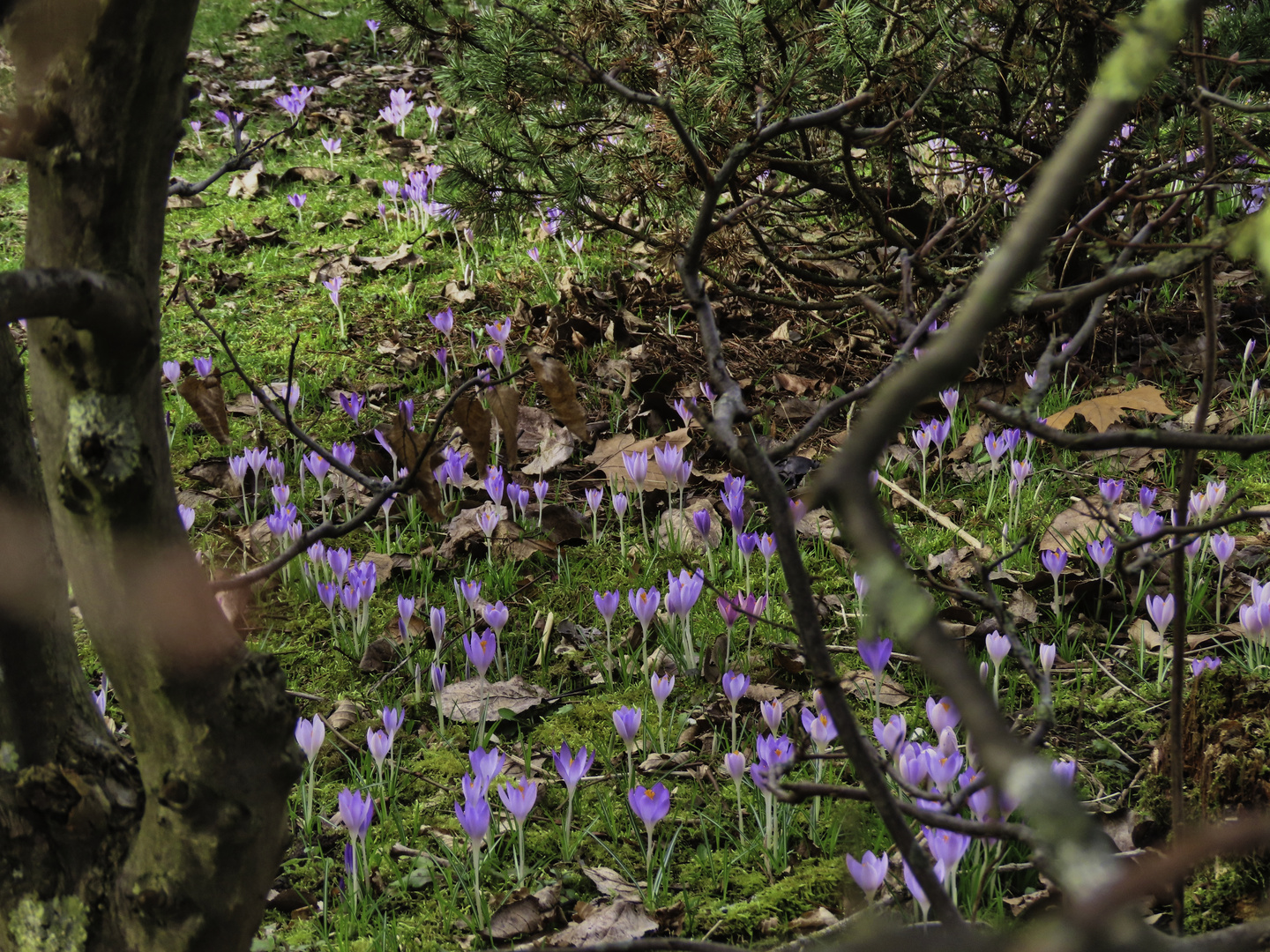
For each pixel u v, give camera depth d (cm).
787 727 337
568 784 284
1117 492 375
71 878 171
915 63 441
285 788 163
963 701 52
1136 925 50
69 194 139
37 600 175
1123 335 566
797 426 507
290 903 275
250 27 1122
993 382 522
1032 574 404
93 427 144
